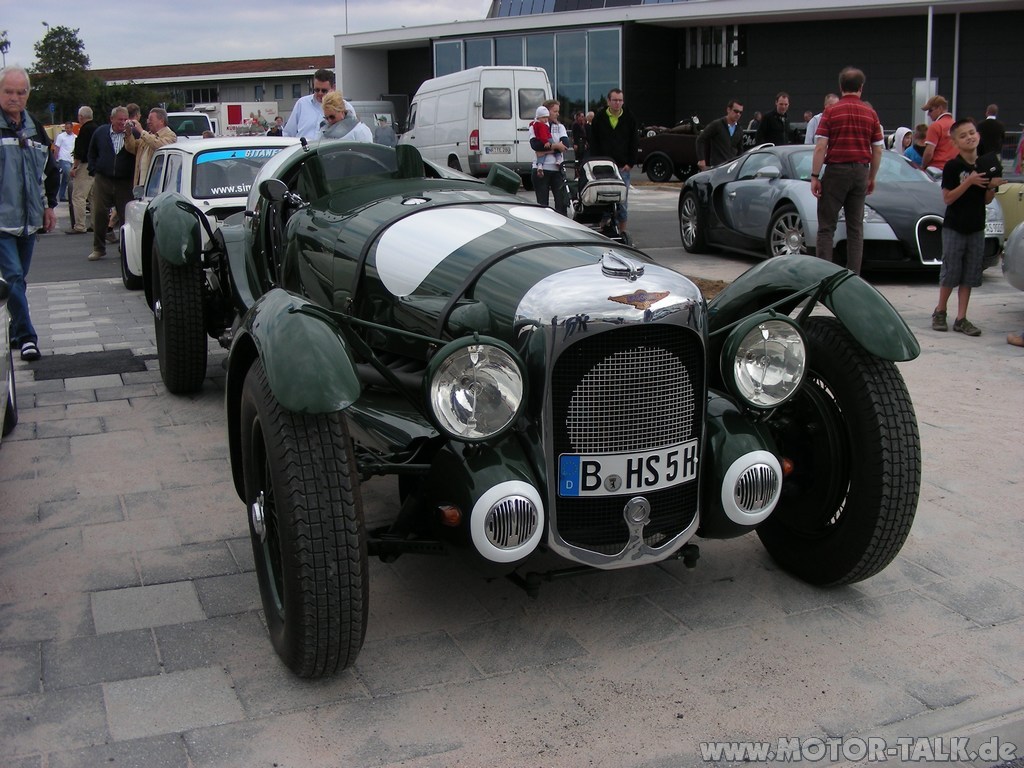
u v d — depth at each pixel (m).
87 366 6.72
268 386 2.95
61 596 3.56
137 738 2.75
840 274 3.52
